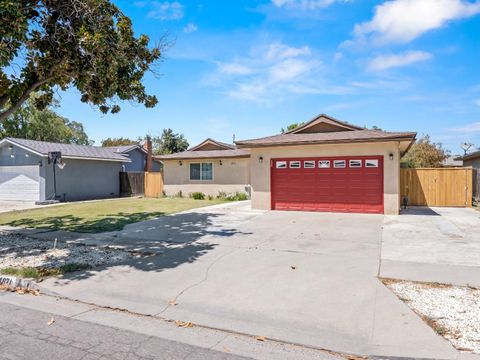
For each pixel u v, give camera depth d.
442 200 16.03
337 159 13.73
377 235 9.20
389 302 4.64
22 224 11.82
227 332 3.97
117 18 9.20
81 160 22.67
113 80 8.69
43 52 8.45
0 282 5.83
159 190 24.19
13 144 21.00
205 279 5.77
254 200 15.05
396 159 12.86
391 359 3.32
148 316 4.44
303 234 9.46
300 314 4.37
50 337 3.81
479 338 3.63
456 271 5.91
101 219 12.71
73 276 6.01
